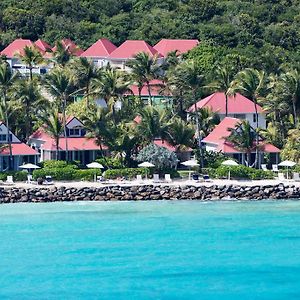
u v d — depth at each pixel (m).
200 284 155.38
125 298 148.38
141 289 152.75
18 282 156.12
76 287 153.50
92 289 152.62
